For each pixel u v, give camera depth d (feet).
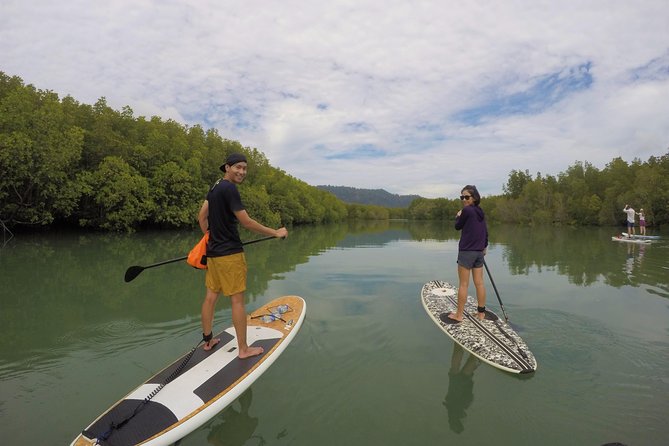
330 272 28.89
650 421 8.87
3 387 10.68
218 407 9.20
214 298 11.51
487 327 14.99
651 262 33.99
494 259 36.63
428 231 102.73
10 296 21.30
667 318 16.40
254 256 38.83
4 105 52.85
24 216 55.83
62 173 57.31
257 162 128.77
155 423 8.36
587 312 17.34
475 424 8.89
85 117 70.54
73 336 14.76
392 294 21.45
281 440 8.36
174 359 12.56
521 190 208.95
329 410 9.53
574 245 51.85
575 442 8.14
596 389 10.41
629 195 114.32
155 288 23.44
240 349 11.39
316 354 12.84
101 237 59.57
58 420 9.02
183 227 87.10
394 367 11.96
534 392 10.29
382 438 8.38
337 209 203.00
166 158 79.82
